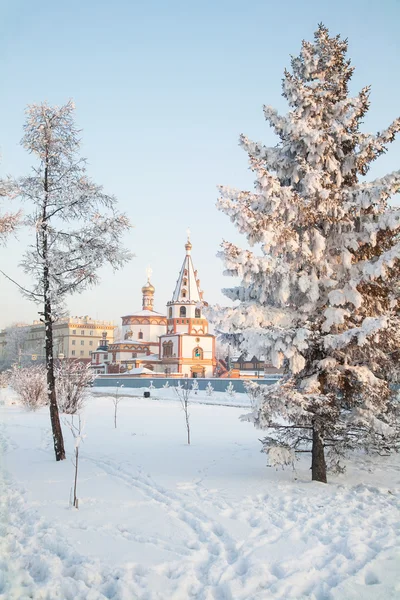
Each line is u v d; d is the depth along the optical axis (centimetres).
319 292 959
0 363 9850
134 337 10125
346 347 938
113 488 954
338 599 504
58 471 1113
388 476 1059
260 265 878
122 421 2216
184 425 2061
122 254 1335
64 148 1312
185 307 9206
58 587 527
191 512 797
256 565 582
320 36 984
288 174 999
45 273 1302
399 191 900
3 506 817
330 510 798
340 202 930
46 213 1313
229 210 883
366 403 944
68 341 12838
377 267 860
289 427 994
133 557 605
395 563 582
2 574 556
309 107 952
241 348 921
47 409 2641
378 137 933
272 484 977
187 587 534
